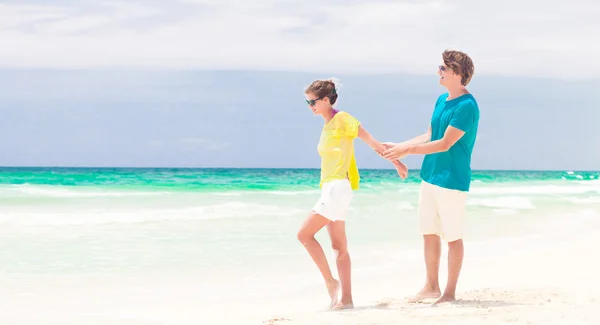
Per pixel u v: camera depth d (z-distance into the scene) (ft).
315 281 23.00
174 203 58.08
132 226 39.45
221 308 18.34
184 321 16.35
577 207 59.41
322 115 16.61
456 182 16.44
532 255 28.30
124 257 28.09
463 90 16.65
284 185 96.53
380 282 22.49
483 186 113.60
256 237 34.96
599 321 13.85
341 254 16.85
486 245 32.58
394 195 71.36
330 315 15.24
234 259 27.73
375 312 15.42
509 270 24.26
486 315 14.66
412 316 14.78
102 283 22.48
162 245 31.78
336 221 16.53
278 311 17.75
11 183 91.35
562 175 238.07
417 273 24.38
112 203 56.65
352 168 16.67
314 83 16.39
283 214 47.75
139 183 98.32
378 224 41.65
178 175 141.90
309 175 170.91
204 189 81.92
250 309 18.15
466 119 16.06
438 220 17.40
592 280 21.39
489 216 49.29
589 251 28.91
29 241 32.60
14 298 19.81
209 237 34.83
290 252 29.73
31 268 25.27
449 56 16.49
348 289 16.89
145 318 16.88
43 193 66.08
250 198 65.92
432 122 17.15
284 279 23.39
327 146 16.37
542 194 83.46
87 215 44.37
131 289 21.50
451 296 16.81
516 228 41.19
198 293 20.83
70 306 18.65
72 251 29.66
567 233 38.14
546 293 18.12
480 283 21.48
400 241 33.65
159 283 22.59
